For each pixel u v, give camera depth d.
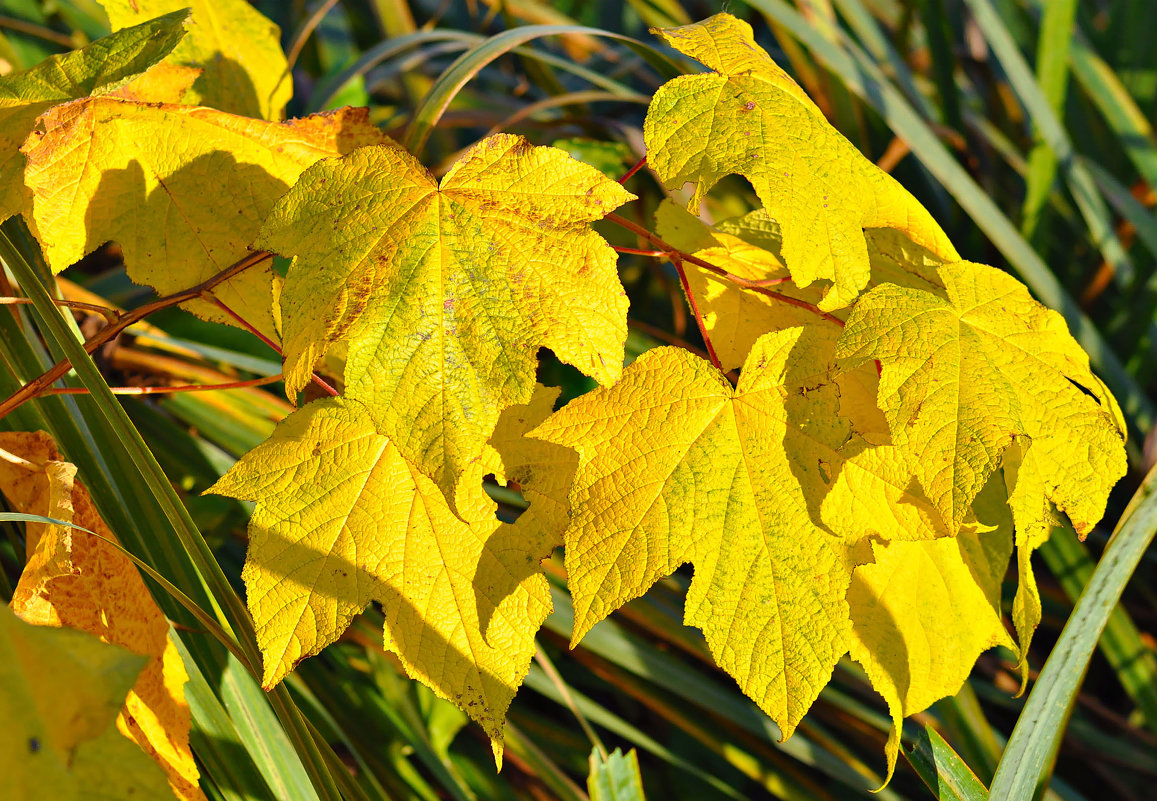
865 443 1.00
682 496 1.00
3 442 1.03
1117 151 2.14
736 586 1.00
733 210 1.71
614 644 1.34
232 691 1.12
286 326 0.98
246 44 1.11
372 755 1.26
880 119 1.84
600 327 0.97
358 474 1.01
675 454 1.00
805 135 1.01
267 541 1.00
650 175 1.67
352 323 0.97
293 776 1.12
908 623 1.04
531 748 1.30
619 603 0.99
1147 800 1.45
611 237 1.63
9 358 1.09
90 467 1.09
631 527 0.99
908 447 0.99
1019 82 1.74
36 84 1.02
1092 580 1.06
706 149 1.00
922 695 1.04
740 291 1.06
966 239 1.82
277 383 1.48
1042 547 1.42
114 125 1.02
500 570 1.01
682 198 1.65
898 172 1.83
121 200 1.03
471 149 0.99
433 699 1.29
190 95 1.10
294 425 1.01
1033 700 1.06
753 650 1.00
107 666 0.93
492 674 1.01
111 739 0.93
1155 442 1.50
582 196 0.98
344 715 1.27
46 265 1.09
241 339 1.44
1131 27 2.19
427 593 1.01
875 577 1.04
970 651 1.05
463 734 1.37
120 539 1.09
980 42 2.25
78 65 1.02
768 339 1.00
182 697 1.04
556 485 1.01
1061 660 1.06
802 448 1.00
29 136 1.00
